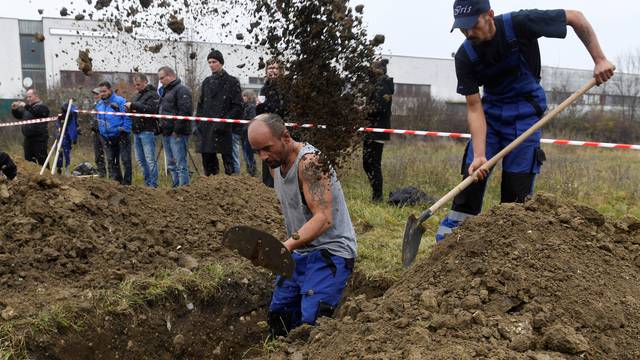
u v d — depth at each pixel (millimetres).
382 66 3119
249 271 4359
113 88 8297
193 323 3877
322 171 3199
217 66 6883
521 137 3369
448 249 3078
